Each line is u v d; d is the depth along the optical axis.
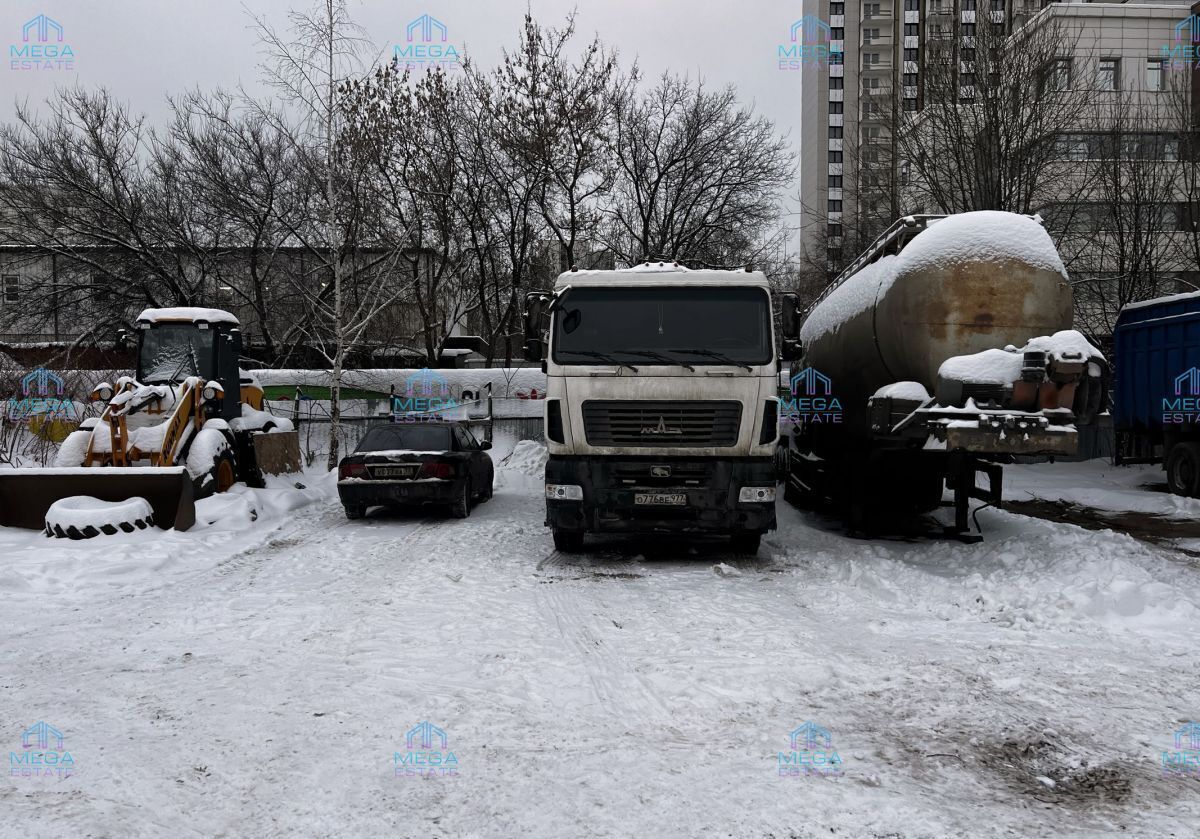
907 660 5.19
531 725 4.07
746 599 6.97
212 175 24.58
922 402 8.34
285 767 3.55
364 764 3.59
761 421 8.43
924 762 3.64
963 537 9.64
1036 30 20.45
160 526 10.17
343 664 5.09
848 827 3.04
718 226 25.30
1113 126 21.22
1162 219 21.23
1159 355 15.65
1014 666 5.07
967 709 4.32
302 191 24.34
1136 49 32.09
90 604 6.79
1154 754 3.76
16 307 24.72
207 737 3.88
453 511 12.15
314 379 21.72
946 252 8.30
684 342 8.60
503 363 28.97
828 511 12.77
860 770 3.55
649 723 4.12
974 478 9.62
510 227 26.45
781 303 8.90
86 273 25.16
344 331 17.91
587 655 5.29
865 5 74.56
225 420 13.82
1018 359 7.74
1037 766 3.62
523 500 14.68
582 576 8.02
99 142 23.94
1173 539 10.53
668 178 25.50
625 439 8.49
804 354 13.95
